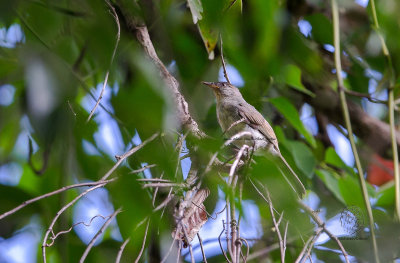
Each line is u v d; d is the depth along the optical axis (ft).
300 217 19.83
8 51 21.31
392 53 27.04
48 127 15.51
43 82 14.35
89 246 15.60
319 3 30.37
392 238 19.74
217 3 20.76
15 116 25.17
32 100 14.23
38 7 17.22
